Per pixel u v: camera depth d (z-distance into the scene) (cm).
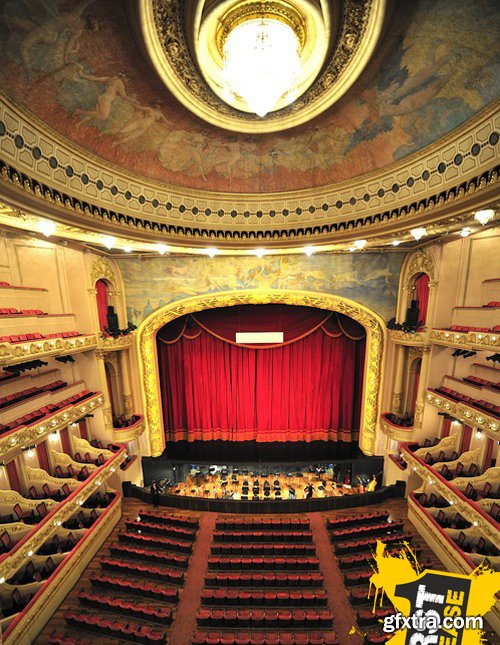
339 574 820
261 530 992
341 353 1332
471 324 857
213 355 1382
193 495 1217
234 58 414
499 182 457
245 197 782
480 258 853
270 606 726
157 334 1291
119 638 661
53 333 850
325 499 1091
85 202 589
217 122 604
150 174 690
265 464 1286
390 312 1098
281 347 1370
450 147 526
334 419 1384
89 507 985
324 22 413
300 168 730
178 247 814
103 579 773
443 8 383
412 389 1129
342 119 609
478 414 788
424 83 487
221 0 386
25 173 471
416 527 985
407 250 1032
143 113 577
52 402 873
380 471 1230
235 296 1106
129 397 1156
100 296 1046
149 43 432
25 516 746
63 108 499
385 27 414
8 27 369
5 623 614
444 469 940
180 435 1423
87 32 416
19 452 802
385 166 642
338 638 662
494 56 407
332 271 1080
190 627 686
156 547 909
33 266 827
